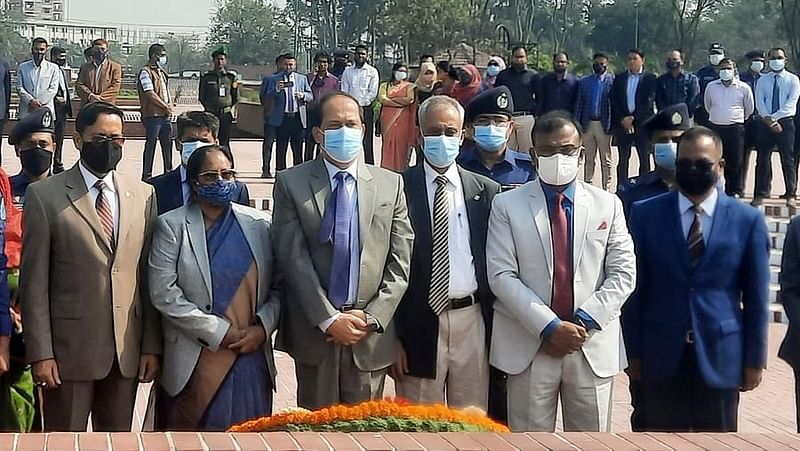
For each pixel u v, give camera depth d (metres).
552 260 5.63
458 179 6.01
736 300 5.72
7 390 5.62
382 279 5.68
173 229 5.61
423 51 44.22
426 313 5.81
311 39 61.62
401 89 15.88
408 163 15.96
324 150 5.70
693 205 5.70
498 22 49.34
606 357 5.65
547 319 5.50
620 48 53.66
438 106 5.89
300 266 5.56
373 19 48.91
